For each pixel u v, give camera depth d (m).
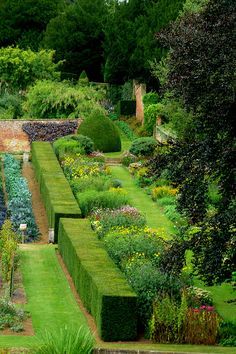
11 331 24.31
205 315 24.38
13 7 79.25
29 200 41.72
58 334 21.78
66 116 60.41
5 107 62.19
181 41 24.48
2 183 46.12
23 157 52.34
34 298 28.05
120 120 63.38
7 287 28.11
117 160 51.69
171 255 24.44
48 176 43.19
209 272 23.70
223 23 24.06
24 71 65.94
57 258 33.53
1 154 53.81
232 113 23.97
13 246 30.50
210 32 24.45
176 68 24.50
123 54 64.69
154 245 28.97
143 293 25.09
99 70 73.00
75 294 28.78
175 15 57.94
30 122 56.56
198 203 24.39
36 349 20.50
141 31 61.66
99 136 53.69
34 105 60.84
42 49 71.12
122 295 24.38
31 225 38.38
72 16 72.81
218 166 23.95
